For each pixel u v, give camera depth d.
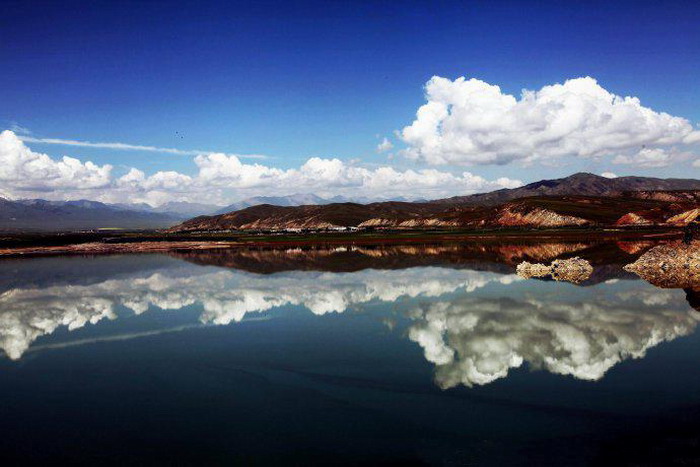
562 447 12.85
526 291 35.56
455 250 79.62
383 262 60.47
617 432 13.54
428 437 13.73
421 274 46.97
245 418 15.34
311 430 14.40
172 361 21.28
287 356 21.53
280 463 12.62
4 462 12.90
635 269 45.88
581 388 16.80
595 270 46.50
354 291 37.84
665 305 29.72
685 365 18.89
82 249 101.44
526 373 18.48
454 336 23.83
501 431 13.90
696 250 46.19
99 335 25.92
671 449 12.46
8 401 17.06
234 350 22.70
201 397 17.16
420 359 20.55
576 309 29.05
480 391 16.86
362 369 19.55
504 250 76.44
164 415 15.69
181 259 72.88
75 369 20.42
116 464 12.75
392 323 27.00
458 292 35.94
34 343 24.53
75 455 13.23
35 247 108.56
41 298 37.53
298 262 63.28
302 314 30.09
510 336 23.52
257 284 43.03
